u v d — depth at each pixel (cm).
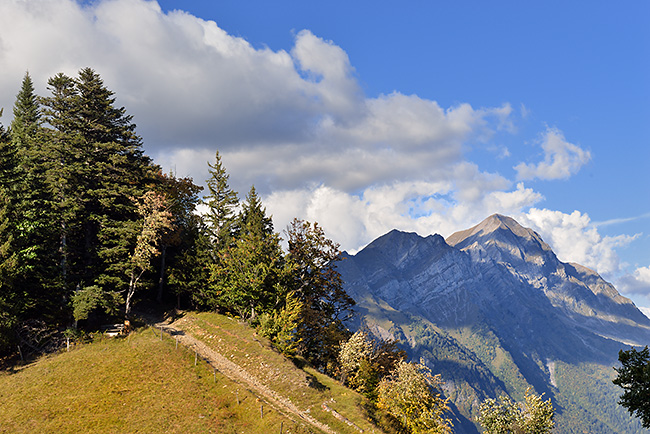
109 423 3412
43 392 3722
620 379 2745
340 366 5359
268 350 4900
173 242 6612
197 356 4591
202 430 3453
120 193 5634
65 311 4800
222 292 6078
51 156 5212
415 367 4666
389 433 4188
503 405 4222
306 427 3697
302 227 6303
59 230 4950
